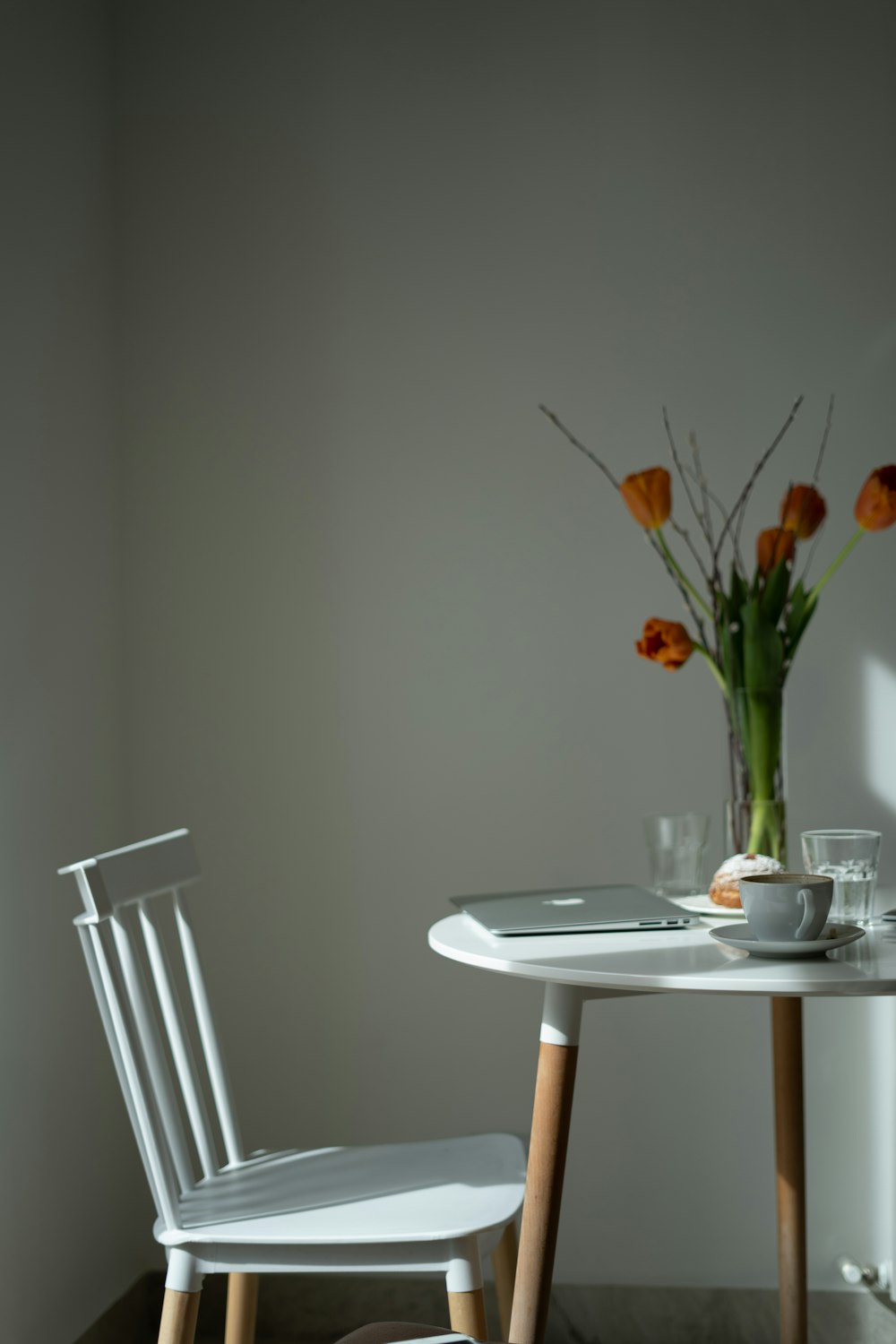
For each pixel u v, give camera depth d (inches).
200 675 83.3
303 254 83.4
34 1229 68.1
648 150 81.2
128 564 84.0
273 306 83.4
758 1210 79.6
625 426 81.1
